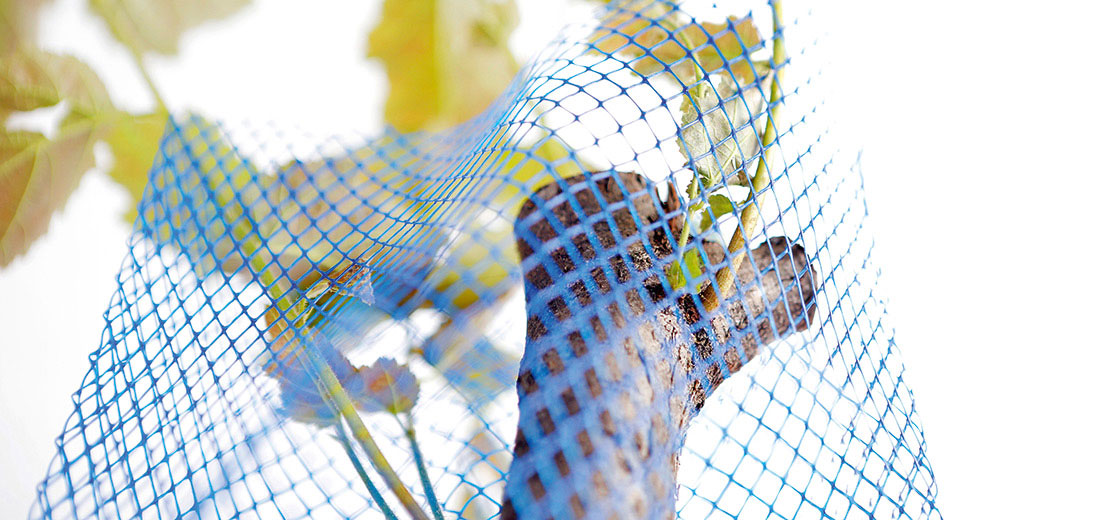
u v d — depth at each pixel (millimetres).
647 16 492
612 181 457
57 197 526
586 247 441
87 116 524
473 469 473
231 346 468
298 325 480
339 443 472
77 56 523
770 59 468
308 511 465
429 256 485
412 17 579
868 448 448
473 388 489
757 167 452
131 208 556
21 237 521
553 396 414
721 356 446
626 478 402
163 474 475
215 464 476
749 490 442
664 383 423
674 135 458
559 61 480
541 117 459
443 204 469
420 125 587
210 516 475
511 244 502
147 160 541
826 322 462
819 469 479
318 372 467
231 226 484
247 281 503
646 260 444
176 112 527
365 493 491
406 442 481
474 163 471
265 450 471
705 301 445
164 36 574
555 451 408
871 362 462
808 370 458
